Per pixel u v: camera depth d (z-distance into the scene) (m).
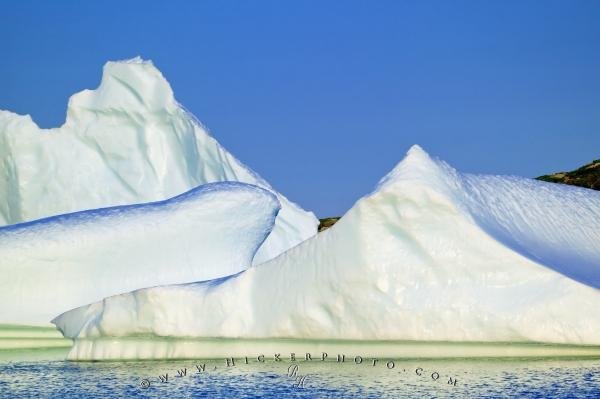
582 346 61.25
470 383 58.06
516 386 57.00
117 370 67.81
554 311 60.09
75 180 101.88
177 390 60.34
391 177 64.81
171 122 104.81
